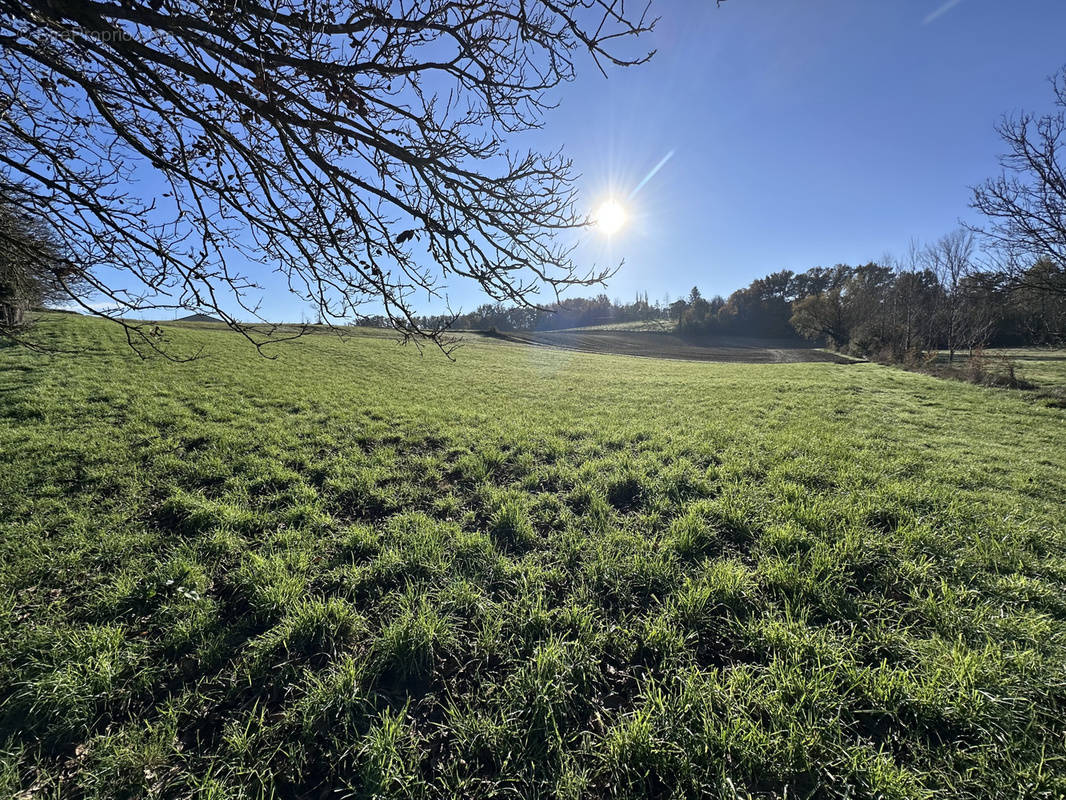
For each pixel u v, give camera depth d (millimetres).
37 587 3865
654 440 8656
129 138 2193
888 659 3092
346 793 2375
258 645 3254
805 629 3289
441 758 2559
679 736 2551
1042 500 5676
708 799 2303
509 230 2764
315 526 5059
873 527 4918
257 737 2607
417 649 3227
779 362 39219
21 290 2852
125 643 3234
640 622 3541
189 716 2768
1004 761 2363
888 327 39844
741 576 3900
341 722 2729
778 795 2301
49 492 5664
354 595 3896
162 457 6992
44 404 9562
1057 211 13438
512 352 35375
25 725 2662
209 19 1956
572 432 9500
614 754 2480
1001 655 2965
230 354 19188
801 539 4484
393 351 26484
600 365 29297
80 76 2125
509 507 5453
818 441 8453
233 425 9141
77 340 17859
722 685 2875
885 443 8516
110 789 2338
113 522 4988
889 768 2338
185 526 5000
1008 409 12797
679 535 4684
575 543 4664
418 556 4371
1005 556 4215
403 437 8930
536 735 2658
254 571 4047
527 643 3326
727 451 7828
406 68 2154
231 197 2391
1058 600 3549
